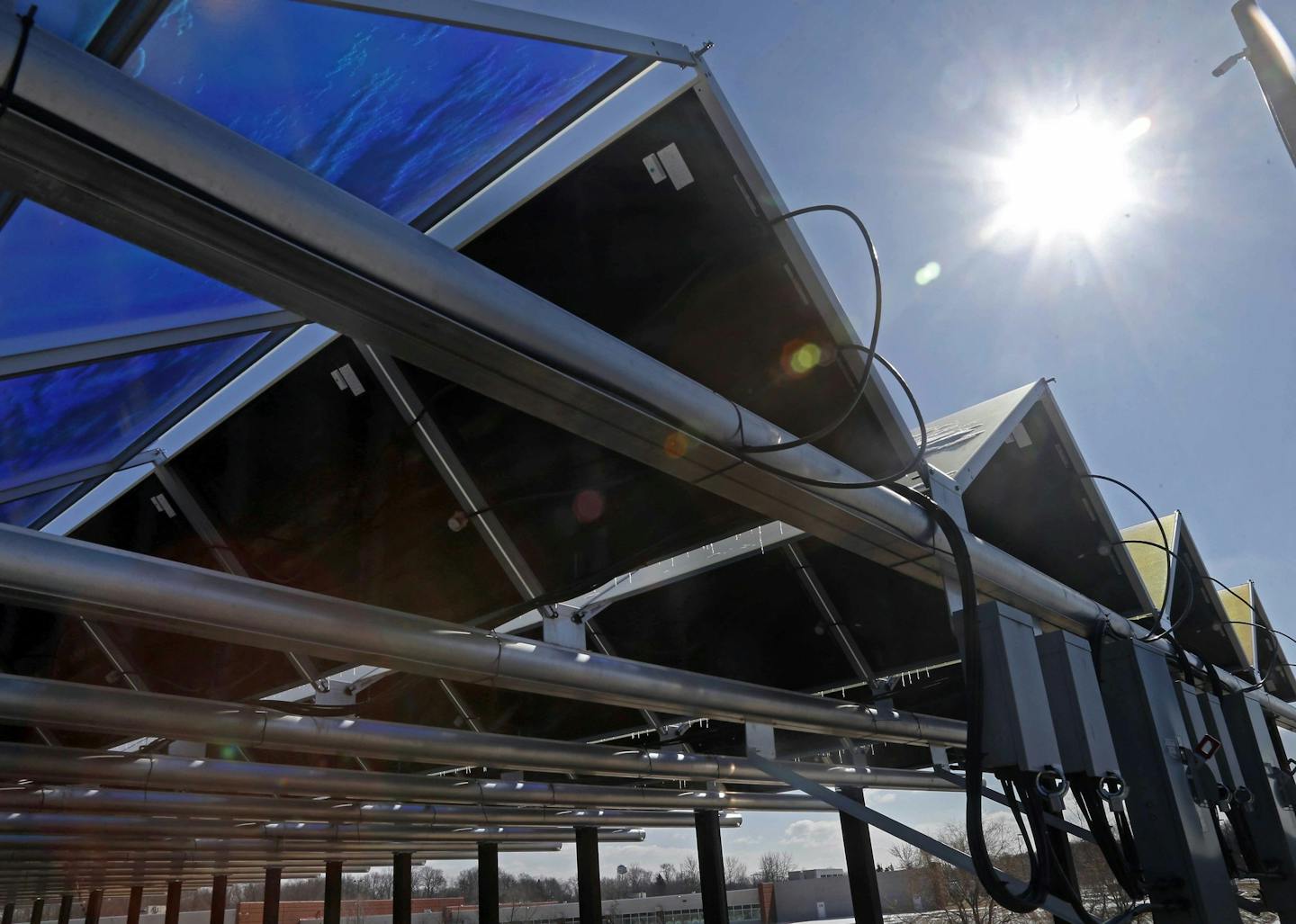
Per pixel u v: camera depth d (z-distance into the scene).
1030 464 10.85
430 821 20.73
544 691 9.85
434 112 5.19
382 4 3.93
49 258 4.71
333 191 3.93
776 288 7.15
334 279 4.03
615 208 6.68
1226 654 15.90
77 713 9.56
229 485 9.58
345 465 9.12
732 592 12.24
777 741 18.55
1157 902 7.23
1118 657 8.10
